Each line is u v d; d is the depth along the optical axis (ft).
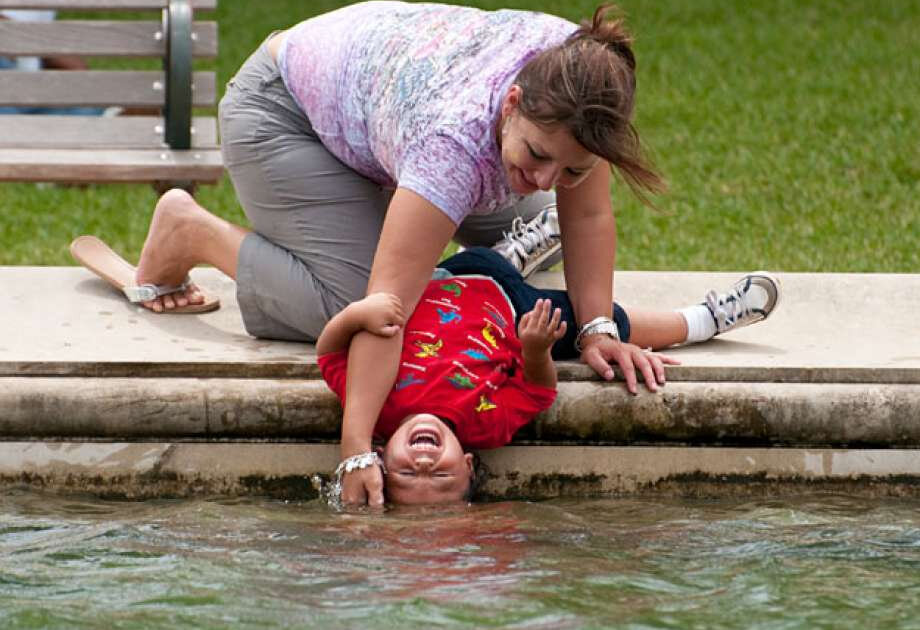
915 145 82.79
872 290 46.16
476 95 34.99
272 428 37.52
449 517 34.96
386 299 35.37
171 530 33.71
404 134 36.04
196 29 59.26
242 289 39.99
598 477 38.09
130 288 43.19
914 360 39.27
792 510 36.32
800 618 28.09
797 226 67.67
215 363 37.68
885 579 30.53
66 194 77.61
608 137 32.83
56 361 37.50
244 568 30.68
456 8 37.73
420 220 35.24
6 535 33.35
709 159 81.05
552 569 30.78
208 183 54.29
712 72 104.12
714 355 39.91
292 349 39.70
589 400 37.68
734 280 47.47
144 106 58.65
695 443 38.11
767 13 126.00
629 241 65.82
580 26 34.86
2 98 57.62
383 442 37.24
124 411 37.22
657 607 28.50
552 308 38.93
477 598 28.84
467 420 36.47
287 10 128.77
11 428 37.17
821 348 40.65
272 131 39.68
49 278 45.83
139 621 27.58
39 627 27.30
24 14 85.35
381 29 37.81
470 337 37.24
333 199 39.55
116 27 59.06
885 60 106.52
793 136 85.87
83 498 37.24
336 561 31.22
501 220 44.21
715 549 32.60
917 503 37.50
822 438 38.09
